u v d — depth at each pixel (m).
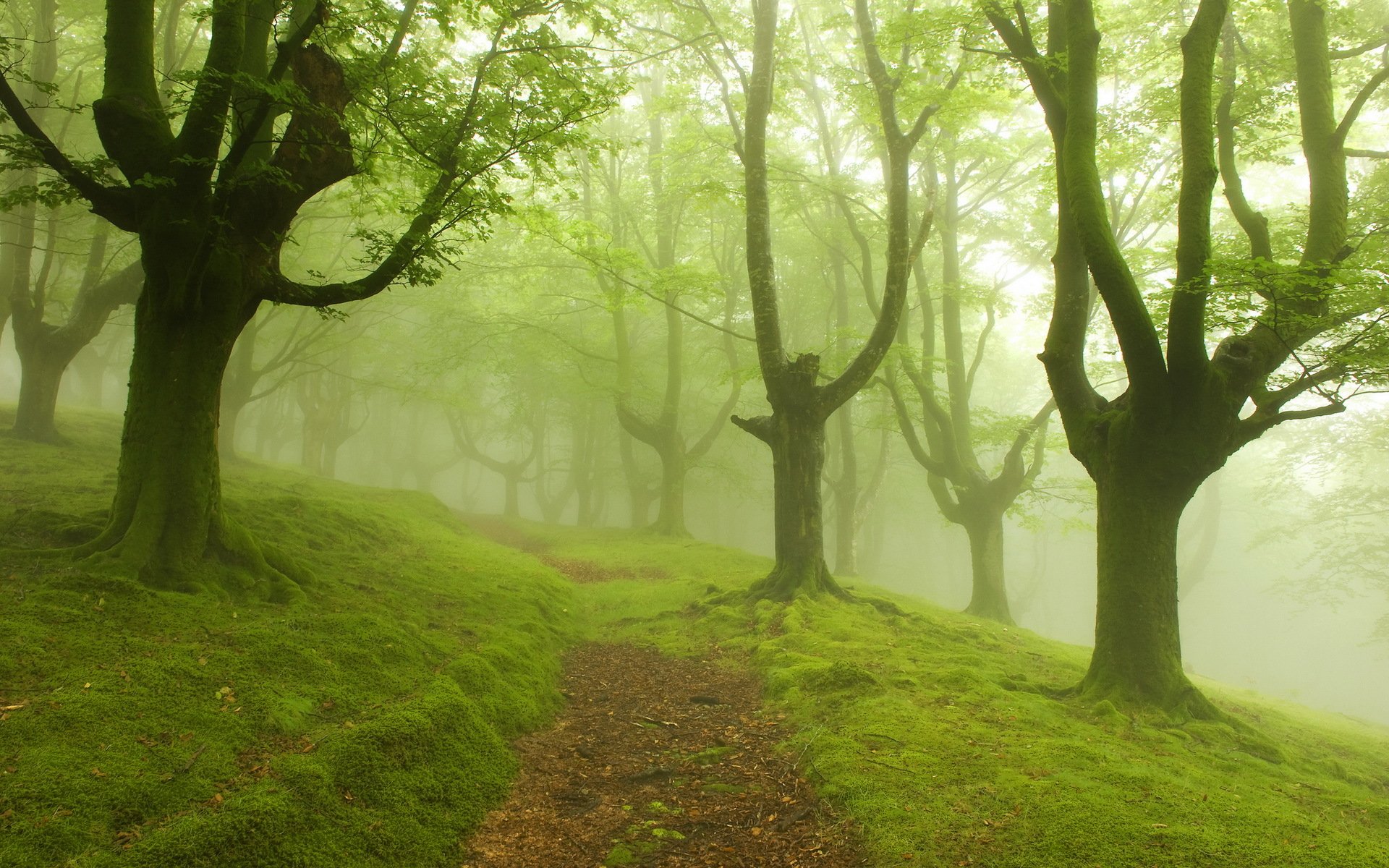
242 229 7.97
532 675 8.40
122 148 7.33
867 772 5.88
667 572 18.27
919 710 7.56
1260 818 5.25
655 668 10.16
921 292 21.23
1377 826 6.00
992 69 13.32
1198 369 8.36
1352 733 12.58
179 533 7.53
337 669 6.60
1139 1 15.59
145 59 7.56
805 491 13.91
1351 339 8.50
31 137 6.59
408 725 5.75
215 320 7.81
